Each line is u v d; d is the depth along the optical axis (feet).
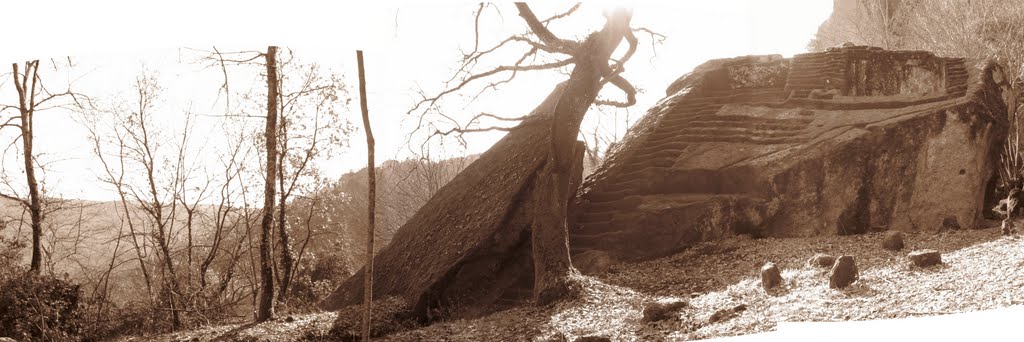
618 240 56.80
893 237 47.39
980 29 85.30
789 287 40.19
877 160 58.90
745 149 62.59
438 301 53.78
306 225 75.61
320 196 70.59
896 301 32.76
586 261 54.03
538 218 49.14
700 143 65.10
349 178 89.66
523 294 53.36
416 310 53.31
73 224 67.31
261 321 50.70
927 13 91.50
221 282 69.10
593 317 42.50
